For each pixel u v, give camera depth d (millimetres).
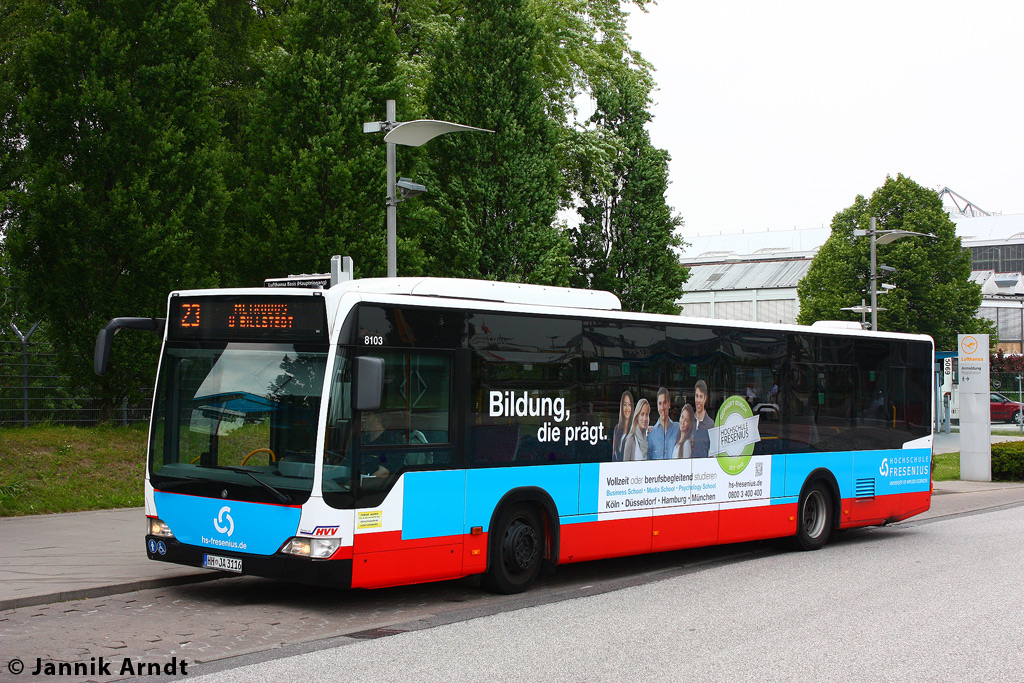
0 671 6969
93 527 13234
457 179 23422
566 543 10859
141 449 17531
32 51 17625
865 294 51625
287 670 7188
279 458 8953
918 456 16234
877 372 15562
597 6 34781
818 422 14508
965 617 9516
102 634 8141
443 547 9594
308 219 19422
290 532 8703
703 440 12641
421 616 9328
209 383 9477
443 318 9727
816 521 14586
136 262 17391
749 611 9781
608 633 8688
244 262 19766
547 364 10711
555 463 10758
